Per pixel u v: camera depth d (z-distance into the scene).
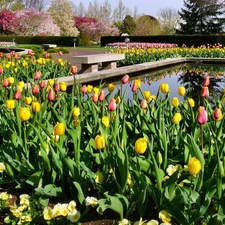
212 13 43.81
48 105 4.07
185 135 2.93
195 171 2.03
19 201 2.73
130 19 53.38
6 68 7.34
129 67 12.62
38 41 41.00
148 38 35.69
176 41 33.94
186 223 2.07
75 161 2.52
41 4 59.34
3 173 3.03
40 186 2.60
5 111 3.57
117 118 2.85
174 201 2.11
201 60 18.95
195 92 9.53
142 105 3.27
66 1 53.53
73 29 52.88
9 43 35.03
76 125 3.14
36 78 4.88
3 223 2.52
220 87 10.51
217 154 2.09
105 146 2.55
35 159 2.80
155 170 2.21
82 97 4.14
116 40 38.75
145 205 2.33
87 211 2.47
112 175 2.50
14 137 2.94
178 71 15.45
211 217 2.11
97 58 12.74
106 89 9.64
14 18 42.91
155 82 11.65
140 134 3.12
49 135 2.58
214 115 2.72
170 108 3.56
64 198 2.68
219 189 2.09
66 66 9.80
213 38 31.98
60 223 2.38
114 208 2.22
